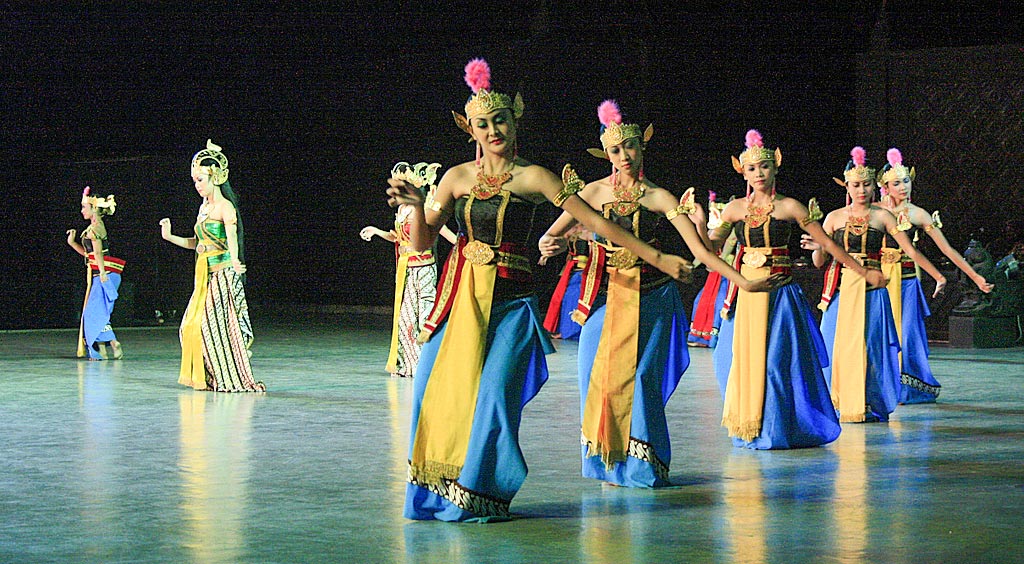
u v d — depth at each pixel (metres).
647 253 11.38
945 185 38.75
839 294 18.62
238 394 22.00
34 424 17.91
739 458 14.77
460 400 11.05
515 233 11.32
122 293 43.97
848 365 18.30
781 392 15.44
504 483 11.12
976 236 37.94
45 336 38.16
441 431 11.06
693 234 12.62
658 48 40.00
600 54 40.75
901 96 39.31
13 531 10.77
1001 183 37.84
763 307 15.51
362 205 49.25
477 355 11.08
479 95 11.36
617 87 40.66
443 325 11.26
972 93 38.19
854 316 18.36
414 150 46.66
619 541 10.30
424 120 46.16
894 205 21.05
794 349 15.60
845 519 11.16
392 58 47.09
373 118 48.09
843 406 18.28
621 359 12.73
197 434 16.88
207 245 22.58
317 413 19.22
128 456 14.97
